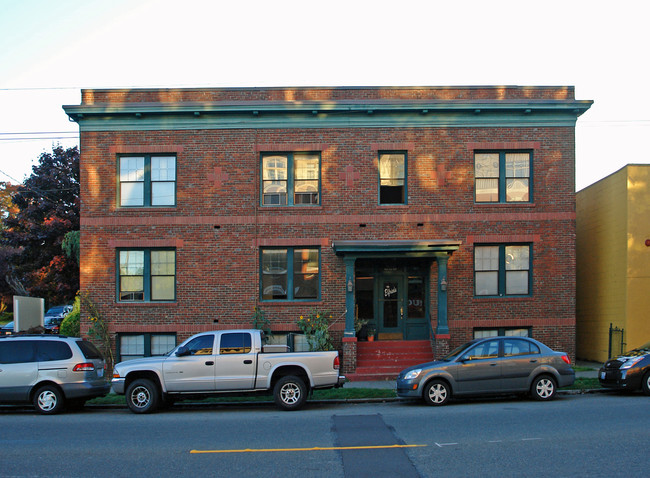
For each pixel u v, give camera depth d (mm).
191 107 20438
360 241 19812
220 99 21031
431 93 21125
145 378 14266
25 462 8898
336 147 20750
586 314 23938
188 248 20562
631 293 20828
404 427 11180
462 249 20625
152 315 20469
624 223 21062
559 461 8359
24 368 14133
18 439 10695
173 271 20750
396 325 21156
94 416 13734
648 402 13836
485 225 20688
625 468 7973
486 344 14773
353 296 19906
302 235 20609
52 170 34781
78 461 8930
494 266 20828
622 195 21266
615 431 10312
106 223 20578
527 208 20703
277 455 9055
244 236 20594
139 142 20750
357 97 21094
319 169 20875
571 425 10961
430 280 20719
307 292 20719
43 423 12609
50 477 8086
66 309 39281
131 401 14070
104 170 20703
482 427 10969
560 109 20719
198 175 20719
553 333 20578
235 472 8133
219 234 20609
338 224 20578
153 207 20656
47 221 33594
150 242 20547
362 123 20766
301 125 20750
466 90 21172
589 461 8336
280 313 20453
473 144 20781
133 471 8312
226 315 20438
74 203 35281
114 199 20641
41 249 34438
